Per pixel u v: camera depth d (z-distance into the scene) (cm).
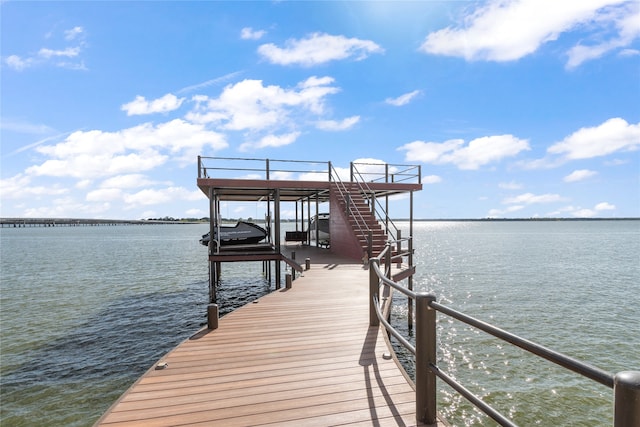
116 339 1130
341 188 1524
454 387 228
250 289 1983
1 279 2305
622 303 1552
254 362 397
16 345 1075
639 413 110
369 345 449
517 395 765
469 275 2336
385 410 296
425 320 265
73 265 3042
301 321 550
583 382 818
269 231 2042
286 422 281
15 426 660
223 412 295
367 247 1236
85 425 664
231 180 1380
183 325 1281
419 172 1603
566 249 4447
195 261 3356
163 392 329
